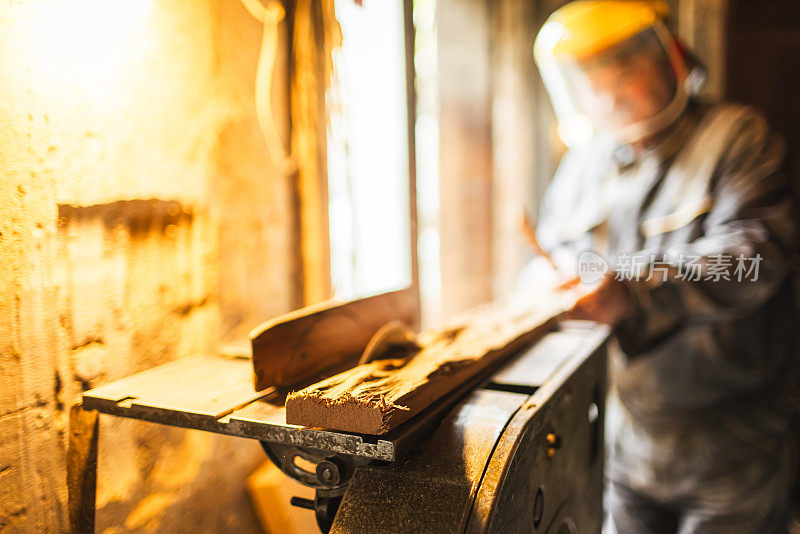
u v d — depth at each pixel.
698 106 1.52
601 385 1.14
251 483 1.33
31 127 0.83
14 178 0.81
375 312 1.02
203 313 1.17
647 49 1.39
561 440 0.84
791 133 2.96
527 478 0.70
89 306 0.94
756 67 2.95
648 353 1.42
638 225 1.54
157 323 1.07
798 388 1.81
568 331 1.26
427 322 2.54
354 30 1.75
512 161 2.81
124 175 0.99
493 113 2.81
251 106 1.27
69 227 0.90
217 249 1.20
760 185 1.33
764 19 2.91
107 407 0.76
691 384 1.45
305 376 0.84
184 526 1.16
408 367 0.79
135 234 1.02
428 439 0.71
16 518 0.83
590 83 1.49
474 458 0.65
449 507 0.60
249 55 1.26
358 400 0.61
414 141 1.85
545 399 0.79
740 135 1.40
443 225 2.59
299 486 1.40
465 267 2.77
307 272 1.46
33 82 0.83
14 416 0.82
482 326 1.12
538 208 2.85
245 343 1.27
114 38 0.96
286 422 0.65
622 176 1.61
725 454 1.44
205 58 1.15
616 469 1.66
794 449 1.53
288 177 1.40
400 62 1.94
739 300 1.21
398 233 2.09
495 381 0.90
